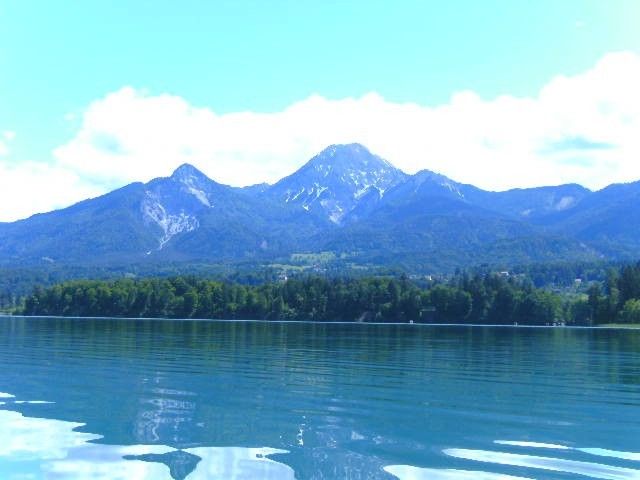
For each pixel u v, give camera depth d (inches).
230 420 1077.1
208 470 803.4
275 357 2228.1
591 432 1026.1
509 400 1318.9
